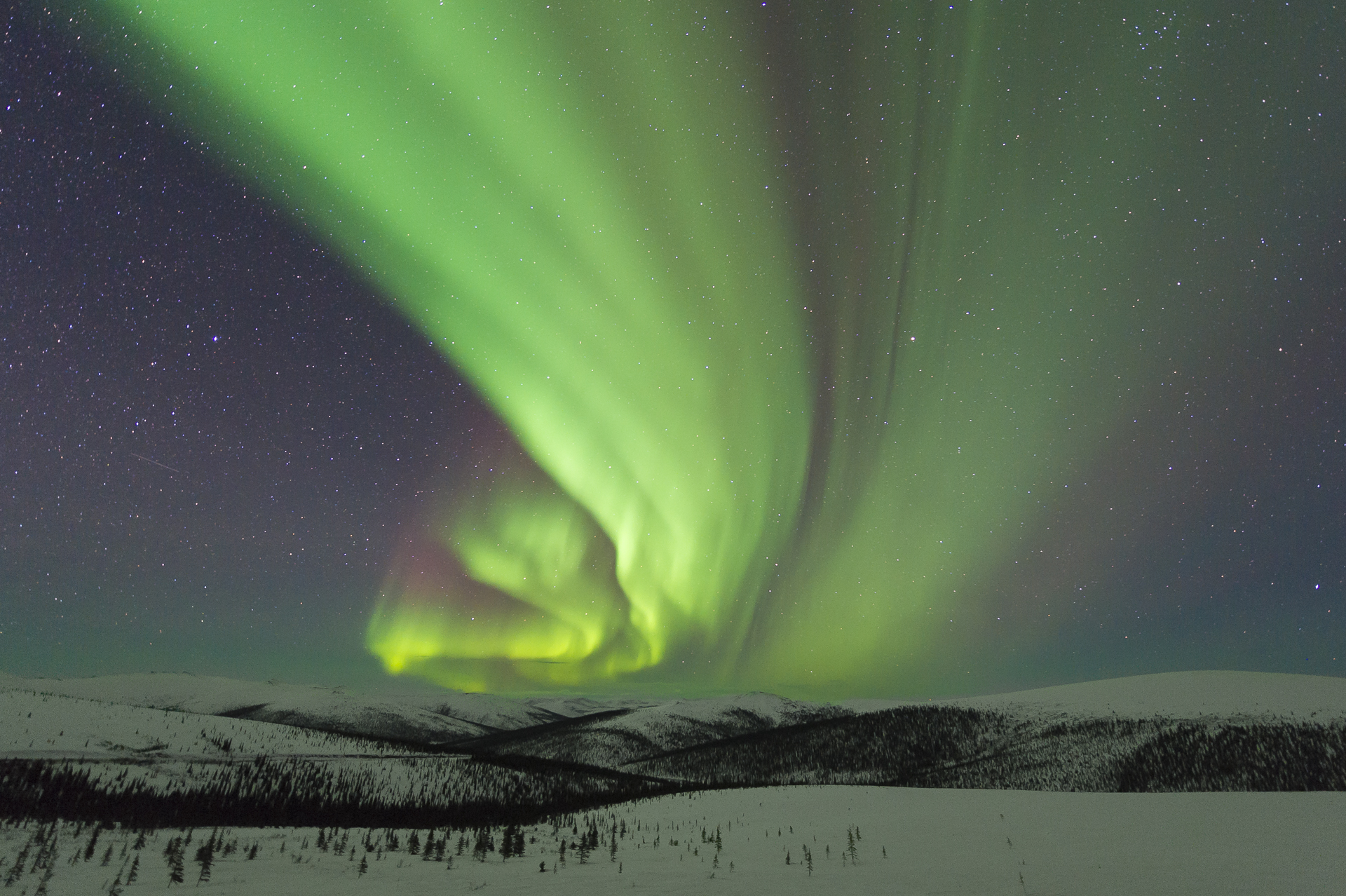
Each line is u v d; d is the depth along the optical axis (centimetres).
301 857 2631
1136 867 2281
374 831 3853
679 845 3184
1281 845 2677
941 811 4025
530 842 3356
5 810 3600
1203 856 2459
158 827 3516
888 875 2236
